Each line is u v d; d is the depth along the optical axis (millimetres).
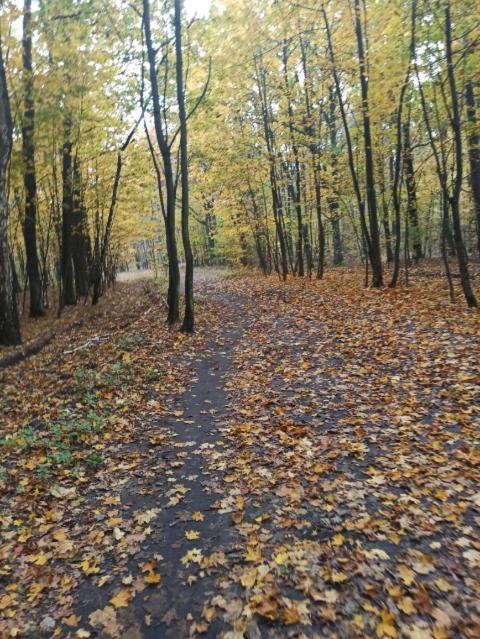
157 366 10828
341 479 5379
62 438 7227
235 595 3834
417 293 14836
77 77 15469
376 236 16797
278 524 4703
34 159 17562
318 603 3611
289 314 14758
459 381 7625
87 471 6285
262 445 6555
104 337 14539
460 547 4027
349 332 11562
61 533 4902
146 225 32562
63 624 3723
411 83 14719
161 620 3674
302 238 24719
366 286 17234
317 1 15539
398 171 15695
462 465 5328
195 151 23328
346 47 16281
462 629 3225
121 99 18234
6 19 12555
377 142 18828
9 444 7023
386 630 3266
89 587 4121
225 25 14453
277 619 3514
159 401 8766
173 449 6758
